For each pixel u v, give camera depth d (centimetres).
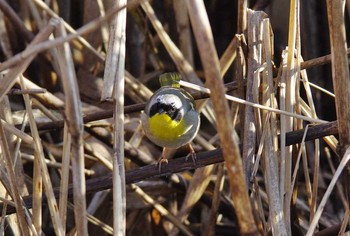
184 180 1264
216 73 595
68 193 872
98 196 1205
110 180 871
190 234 1178
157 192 1260
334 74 780
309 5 1409
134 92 1283
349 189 821
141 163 1156
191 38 1506
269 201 816
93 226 1238
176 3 1359
